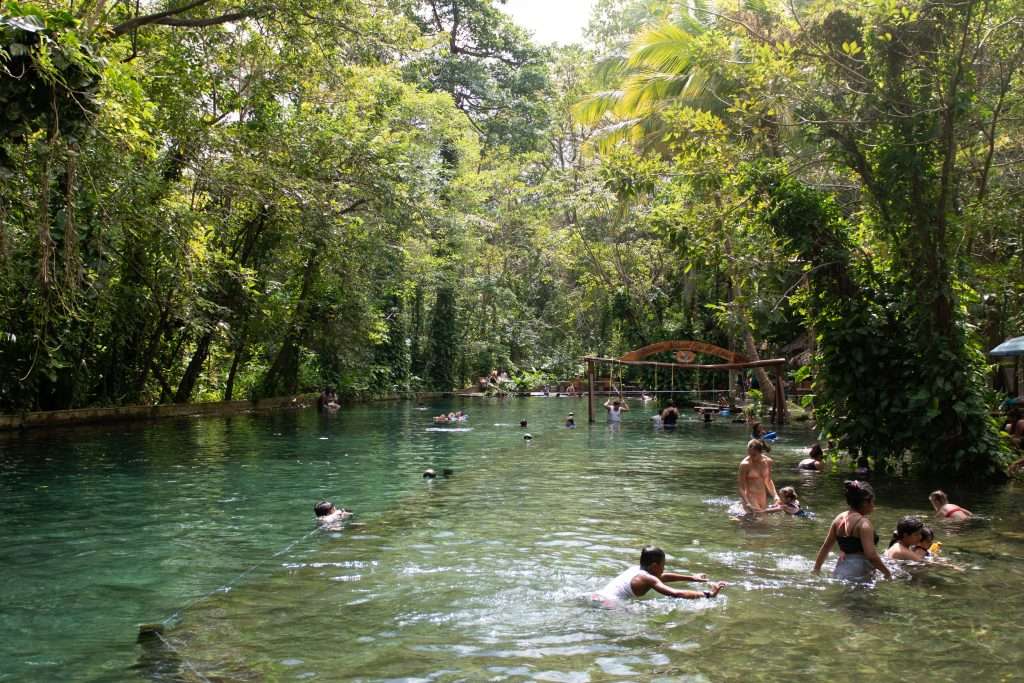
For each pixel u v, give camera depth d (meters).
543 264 53.31
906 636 5.93
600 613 6.53
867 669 5.28
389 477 14.14
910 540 8.23
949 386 12.56
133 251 19.23
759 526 10.01
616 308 41.72
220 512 10.75
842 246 13.61
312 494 12.25
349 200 26.03
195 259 20.70
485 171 48.09
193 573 7.75
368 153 23.33
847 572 7.59
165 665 5.39
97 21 15.52
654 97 28.66
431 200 27.78
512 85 52.31
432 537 9.34
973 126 13.84
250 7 18.41
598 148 35.38
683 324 38.94
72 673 5.25
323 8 18.78
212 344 28.92
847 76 13.25
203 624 6.27
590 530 9.75
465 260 46.38
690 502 11.75
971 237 14.44
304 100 24.98
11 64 7.81
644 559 7.21
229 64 21.58
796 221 13.52
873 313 13.58
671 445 20.17
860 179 14.46
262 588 7.27
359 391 40.38
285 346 34.00
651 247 40.88
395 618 6.42
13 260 13.19
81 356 21.98
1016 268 15.28
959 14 12.45
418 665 5.39
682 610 6.58
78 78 8.19
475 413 32.59
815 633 6.01
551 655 5.58
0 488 12.31
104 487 12.51
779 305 14.62
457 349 49.19
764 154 15.15
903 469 14.07
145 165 18.84
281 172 20.95
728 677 5.16
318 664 5.41
